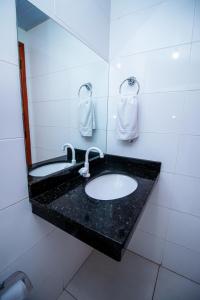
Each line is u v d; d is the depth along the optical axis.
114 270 1.31
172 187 1.21
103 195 1.06
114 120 1.36
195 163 1.09
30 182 0.78
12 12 0.60
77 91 1.10
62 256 1.09
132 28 1.16
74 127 1.12
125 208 0.72
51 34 0.83
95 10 1.09
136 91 1.21
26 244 0.80
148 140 1.23
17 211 0.73
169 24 1.03
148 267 1.35
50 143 0.93
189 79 1.02
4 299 0.59
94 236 0.57
